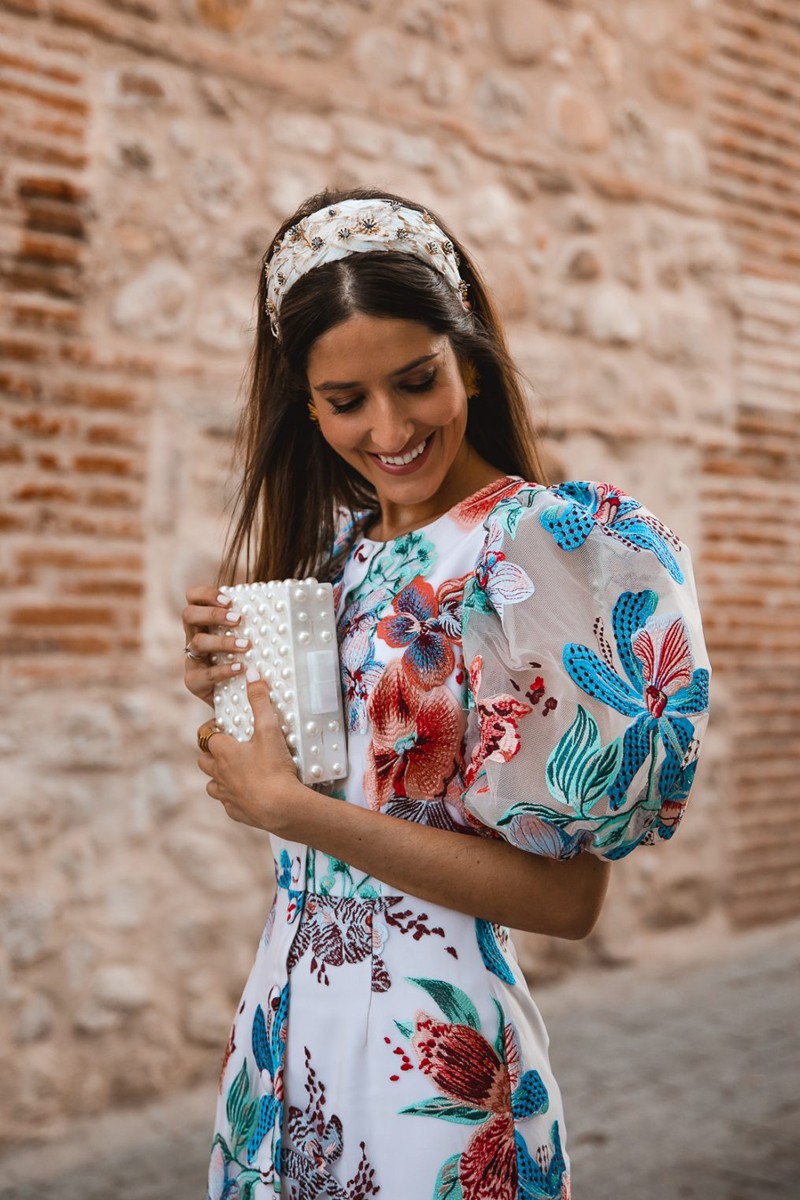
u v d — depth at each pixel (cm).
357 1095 128
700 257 504
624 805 118
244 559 365
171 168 353
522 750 119
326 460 165
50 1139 319
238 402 364
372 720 133
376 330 126
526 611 121
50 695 328
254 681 139
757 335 525
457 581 132
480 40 431
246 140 369
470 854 125
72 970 330
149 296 348
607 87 470
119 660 342
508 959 137
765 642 534
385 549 142
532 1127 128
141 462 346
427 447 134
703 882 509
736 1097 352
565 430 457
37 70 325
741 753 524
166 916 349
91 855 335
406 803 132
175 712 352
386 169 404
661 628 122
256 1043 139
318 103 386
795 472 546
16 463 323
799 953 505
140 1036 341
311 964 134
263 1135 135
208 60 360
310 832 128
